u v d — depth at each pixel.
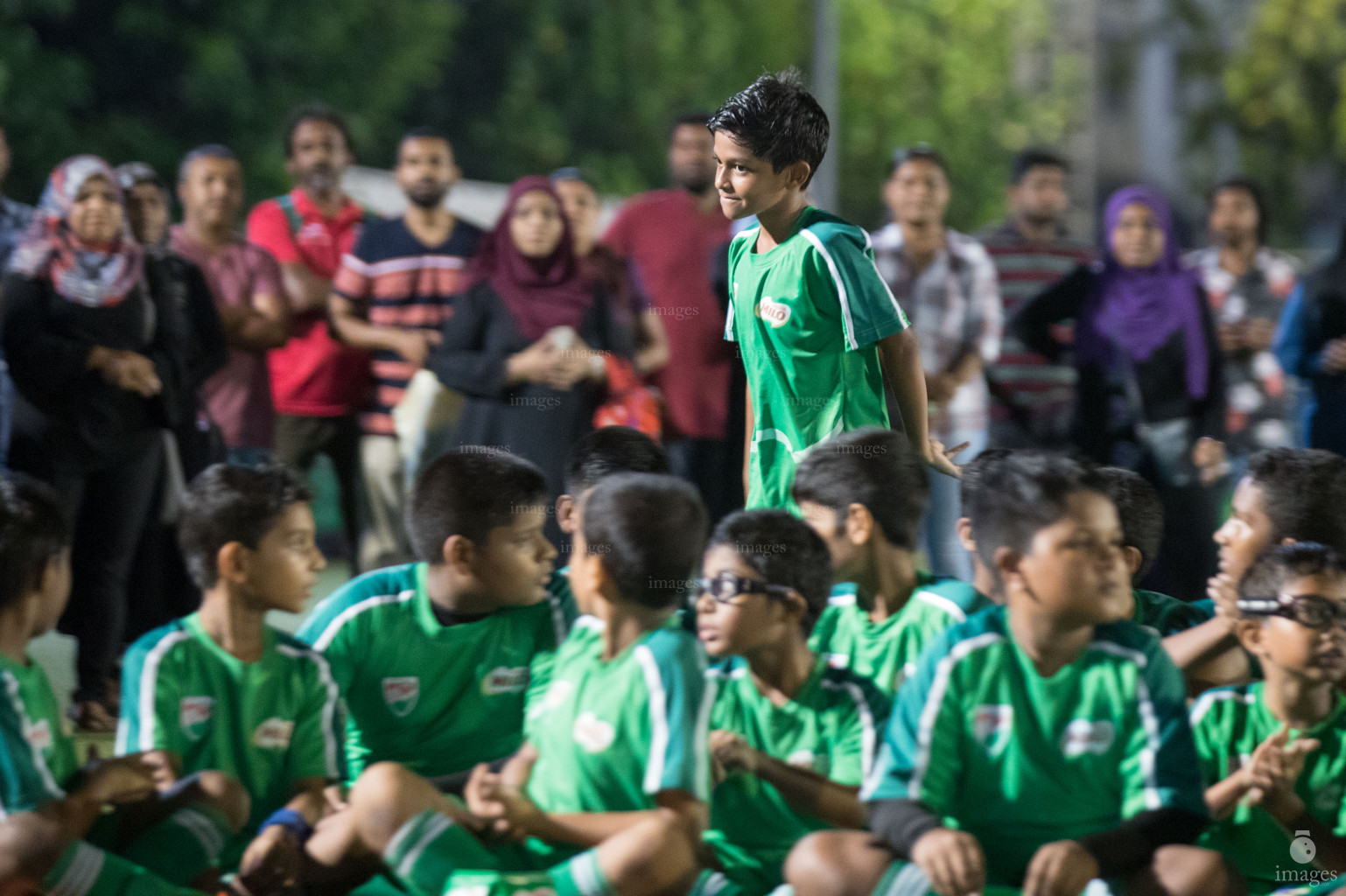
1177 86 59.69
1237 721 9.11
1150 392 16.19
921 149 17.41
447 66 51.41
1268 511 10.12
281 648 9.20
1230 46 58.69
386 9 45.25
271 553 8.95
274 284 16.53
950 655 8.34
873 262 10.45
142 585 14.77
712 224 17.31
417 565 9.86
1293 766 8.45
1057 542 8.04
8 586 8.59
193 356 14.77
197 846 8.48
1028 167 17.91
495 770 9.25
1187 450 16.20
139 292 14.12
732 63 55.34
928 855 7.84
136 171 15.10
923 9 58.53
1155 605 10.59
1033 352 17.14
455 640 9.60
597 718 8.48
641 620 8.62
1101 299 16.41
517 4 52.53
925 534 16.97
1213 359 16.39
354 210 17.81
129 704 8.88
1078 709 8.29
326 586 20.53
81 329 13.74
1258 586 8.93
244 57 42.59
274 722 9.14
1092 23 59.38
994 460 9.25
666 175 54.94
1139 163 60.28
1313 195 57.94
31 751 8.39
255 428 16.55
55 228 13.83
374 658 9.62
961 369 17.34
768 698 9.01
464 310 14.86
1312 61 56.88
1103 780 8.34
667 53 54.47
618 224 17.52
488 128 51.53
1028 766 8.32
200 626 9.10
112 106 40.78
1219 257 18.70
